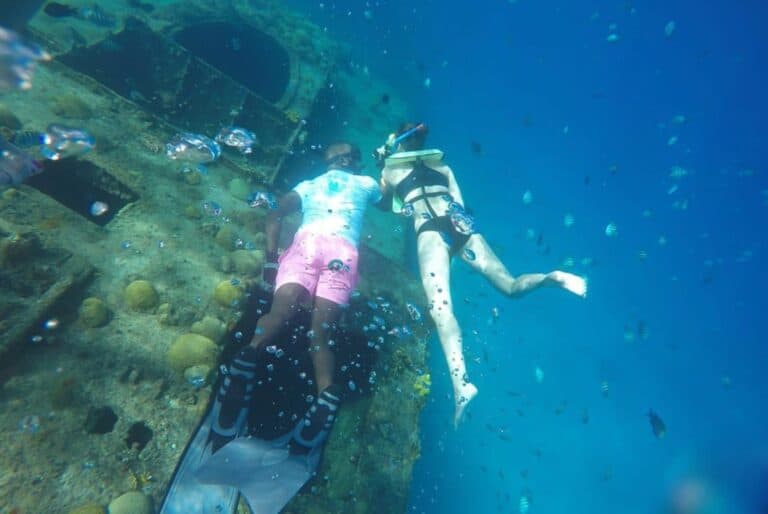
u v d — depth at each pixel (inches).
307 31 332.8
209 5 265.7
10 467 74.8
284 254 127.0
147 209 133.3
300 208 137.0
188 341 100.2
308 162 221.5
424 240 163.0
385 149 185.2
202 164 165.6
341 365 136.4
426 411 209.2
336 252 122.2
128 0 233.5
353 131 287.1
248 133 189.9
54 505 73.8
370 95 339.9
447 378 224.4
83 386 88.3
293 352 130.3
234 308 116.7
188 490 85.6
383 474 115.0
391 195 183.8
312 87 253.1
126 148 149.6
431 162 179.3
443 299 152.3
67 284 98.3
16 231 104.0
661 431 138.3
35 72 155.5
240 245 139.3
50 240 107.4
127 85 187.6
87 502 76.3
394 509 110.3
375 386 133.0
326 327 111.4
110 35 183.9
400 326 153.3
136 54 189.5
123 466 82.9
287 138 201.5
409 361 142.1
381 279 168.9
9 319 87.4
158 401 93.1
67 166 135.3
